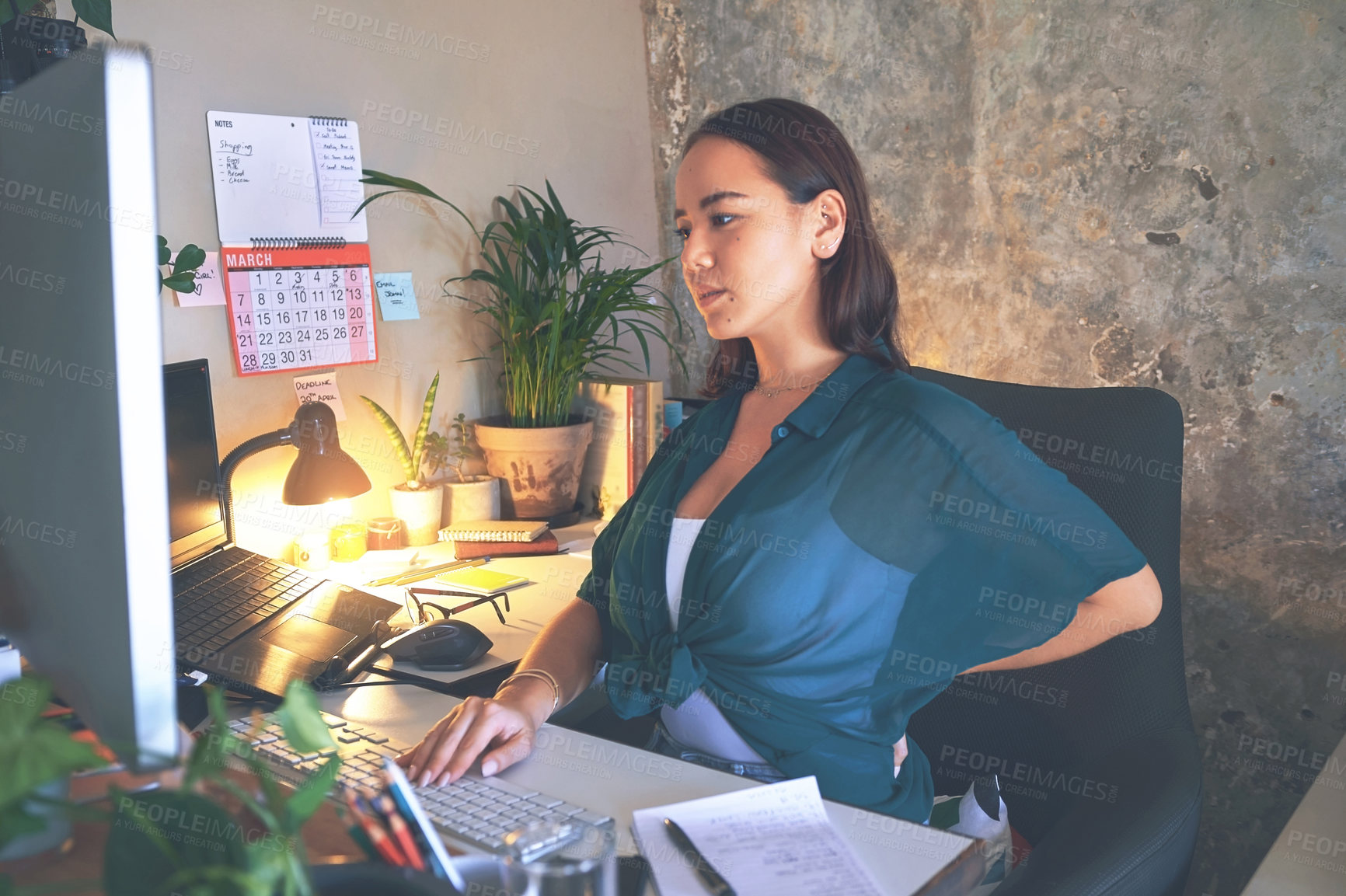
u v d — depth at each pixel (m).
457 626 1.20
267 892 0.38
